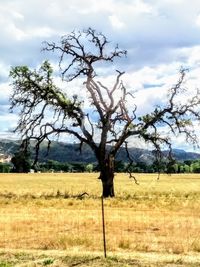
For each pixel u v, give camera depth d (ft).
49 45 150.20
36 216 92.94
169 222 84.17
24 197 148.25
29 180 340.39
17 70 148.46
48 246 59.82
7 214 96.73
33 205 120.26
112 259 50.72
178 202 129.39
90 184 275.18
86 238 63.26
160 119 150.41
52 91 150.10
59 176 443.73
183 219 88.84
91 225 80.07
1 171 581.12
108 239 64.80
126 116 148.46
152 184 278.05
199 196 158.10
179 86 150.20
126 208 113.09
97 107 149.07
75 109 149.69
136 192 183.21
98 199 139.23
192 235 69.67
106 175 152.46
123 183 294.05
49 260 49.24
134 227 77.92
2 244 61.93
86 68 148.05
